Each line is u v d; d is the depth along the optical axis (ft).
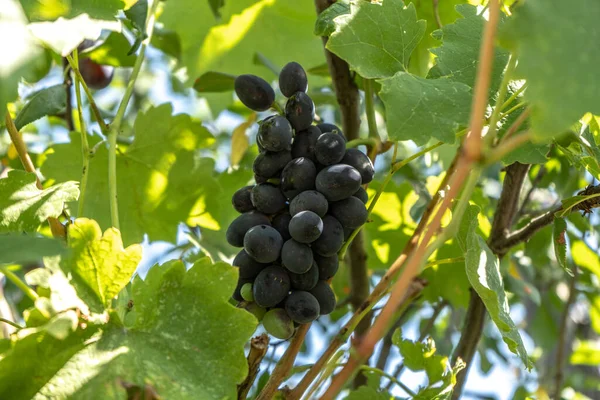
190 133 3.22
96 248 2.27
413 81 2.37
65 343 2.23
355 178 2.39
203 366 2.26
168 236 3.31
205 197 3.29
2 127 3.03
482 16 2.64
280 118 2.43
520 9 1.97
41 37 2.23
